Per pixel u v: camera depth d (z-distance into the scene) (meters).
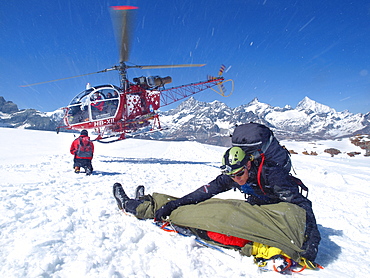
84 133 8.39
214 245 3.14
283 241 2.76
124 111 12.26
